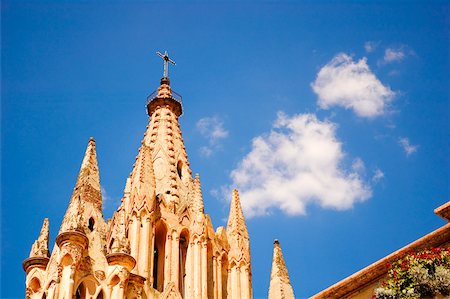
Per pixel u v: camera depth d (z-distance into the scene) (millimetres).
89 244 64875
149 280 69312
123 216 69812
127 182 79812
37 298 62938
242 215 85000
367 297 30203
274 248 68625
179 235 77000
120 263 64500
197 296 72188
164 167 84188
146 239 72500
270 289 65062
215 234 80438
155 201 77938
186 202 80938
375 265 30172
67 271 60094
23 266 65750
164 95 96312
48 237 68188
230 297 76500
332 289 31000
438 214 29453
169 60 101375
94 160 73188
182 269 75812
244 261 79750
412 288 28484
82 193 68750
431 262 28578
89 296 61625
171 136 89875
